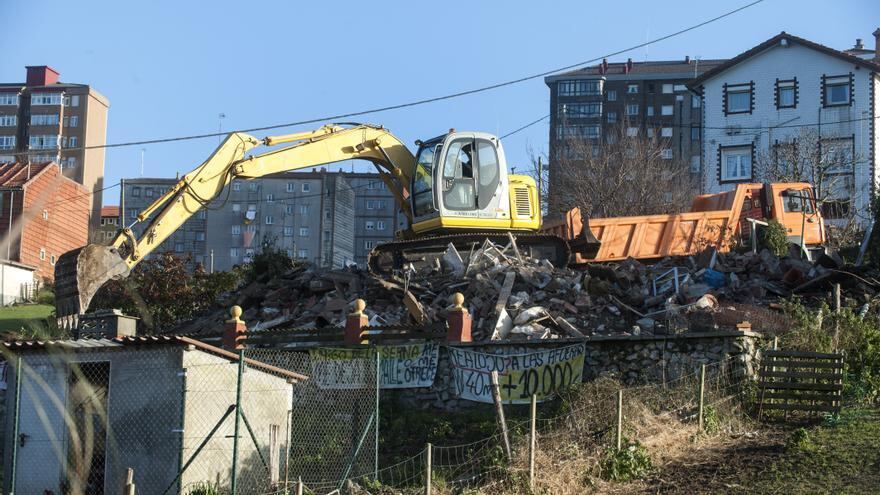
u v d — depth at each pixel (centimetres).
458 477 1686
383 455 1894
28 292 4006
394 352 2117
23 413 1680
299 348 2141
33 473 1659
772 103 6056
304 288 2834
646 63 10575
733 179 6084
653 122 10181
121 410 1666
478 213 2812
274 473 1773
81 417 1675
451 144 2827
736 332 1955
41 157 9144
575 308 2425
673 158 8431
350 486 1667
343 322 2502
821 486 1473
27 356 1703
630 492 1527
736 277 2645
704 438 1781
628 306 2447
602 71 10369
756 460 1639
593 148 6694
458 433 1942
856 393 1992
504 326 2266
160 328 3197
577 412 1794
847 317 2172
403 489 1641
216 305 3153
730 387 1933
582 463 1600
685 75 10175
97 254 2188
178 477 1497
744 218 3195
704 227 3002
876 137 5834
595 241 2853
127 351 1686
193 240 8981
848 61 5916
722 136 6138
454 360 2072
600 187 5528
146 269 3491
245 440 1738
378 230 9469
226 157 2584
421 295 2534
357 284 2730
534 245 2825
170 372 1661
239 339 2261
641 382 1978
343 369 2109
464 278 2550
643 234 2967
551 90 10375
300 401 2095
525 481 1537
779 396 1919
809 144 5647
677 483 1550
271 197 9031
